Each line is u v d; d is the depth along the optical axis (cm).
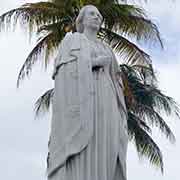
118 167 1303
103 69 1332
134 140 3381
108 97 1316
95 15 1374
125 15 2992
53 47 2959
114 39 2962
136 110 3434
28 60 2962
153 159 3384
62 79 1318
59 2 2961
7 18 2941
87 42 1341
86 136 1276
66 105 1301
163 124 3469
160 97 3450
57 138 1293
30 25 2961
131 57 2989
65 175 1266
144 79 3353
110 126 1305
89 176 1269
